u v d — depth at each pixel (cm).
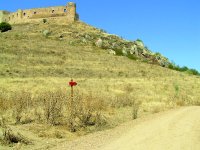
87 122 1712
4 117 1662
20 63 5909
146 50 9712
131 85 4494
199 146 1110
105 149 1117
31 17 12375
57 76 5278
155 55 9175
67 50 7856
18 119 1611
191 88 4784
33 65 5925
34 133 1409
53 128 1515
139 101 2917
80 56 7362
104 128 1641
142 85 4594
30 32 10031
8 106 1942
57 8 12006
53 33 9994
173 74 6888
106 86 4281
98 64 6775
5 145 1177
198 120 1705
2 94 2467
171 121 1698
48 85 4041
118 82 4838
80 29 10875
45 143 1261
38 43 8238
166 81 5406
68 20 11719
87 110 1739
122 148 1120
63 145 1229
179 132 1373
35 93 3098
